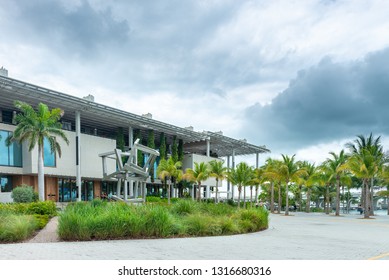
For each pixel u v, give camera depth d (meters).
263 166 52.22
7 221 11.73
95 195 49.72
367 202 36.56
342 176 44.41
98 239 11.09
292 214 44.00
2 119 42.03
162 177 45.34
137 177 30.45
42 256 8.05
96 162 47.38
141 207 13.71
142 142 63.06
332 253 9.45
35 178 40.72
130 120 48.69
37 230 13.30
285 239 12.83
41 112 33.91
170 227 12.48
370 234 16.48
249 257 8.39
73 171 43.81
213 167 50.66
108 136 58.25
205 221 13.66
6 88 34.81
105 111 43.69
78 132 42.00
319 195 64.56
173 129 55.88
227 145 71.44
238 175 47.41
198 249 9.45
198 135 61.09
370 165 36.62
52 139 33.97
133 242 10.65
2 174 38.84
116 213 11.85
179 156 62.66
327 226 21.98
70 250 8.93
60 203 41.16
